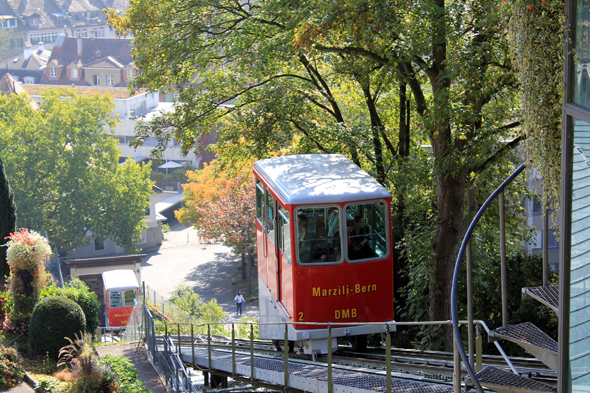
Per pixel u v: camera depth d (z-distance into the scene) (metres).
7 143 52.09
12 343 16.30
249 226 50.31
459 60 14.73
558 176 6.23
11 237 17.55
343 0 13.65
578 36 5.23
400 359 11.66
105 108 55.59
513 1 6.70
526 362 9.29
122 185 55.47
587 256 5.05
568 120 5.39
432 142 16.78
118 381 14.11
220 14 21.22
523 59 6.43
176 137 21.56
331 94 22.72
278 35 16.81
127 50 113.75
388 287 12.86
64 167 54.00
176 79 21.48
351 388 9.45
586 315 5.06
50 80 113.06
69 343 15.56
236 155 23.48
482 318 17.61
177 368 13.74
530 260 17.78
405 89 22.05
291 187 13.09
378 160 22.02
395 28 13.82
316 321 12.52
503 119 16.45
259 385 12.43
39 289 17.55
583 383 5.14
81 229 54.38
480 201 17.86
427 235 17.92
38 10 167.12
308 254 12.49
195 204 57.78
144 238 67.19
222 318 37.31
